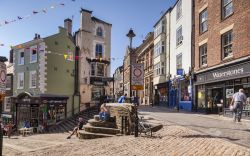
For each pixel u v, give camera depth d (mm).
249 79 16594
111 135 12320
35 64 33406
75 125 28578
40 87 32406
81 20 38562
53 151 9672
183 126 12570
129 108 12430
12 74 37156
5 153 13508
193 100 24734
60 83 34156
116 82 68062
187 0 26781
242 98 14891
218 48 20078
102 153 8594
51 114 31750
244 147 7816
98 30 40500
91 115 30453
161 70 34656
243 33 17031
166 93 34000
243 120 15859
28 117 32719
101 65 40000
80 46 38281
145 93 45438
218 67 19797
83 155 8578
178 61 29641
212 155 7223
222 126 12875
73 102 35125
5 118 35844
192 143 8820
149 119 15906
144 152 8250
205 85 22719
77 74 36594
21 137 24031
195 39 24391
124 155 8102
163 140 9703
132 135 11734
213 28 20938
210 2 21438
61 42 34562
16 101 34156
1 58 6746
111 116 13820
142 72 12648
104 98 31141
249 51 16438
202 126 12805
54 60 33594
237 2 17734
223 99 19547
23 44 35000
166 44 34312
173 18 31594
